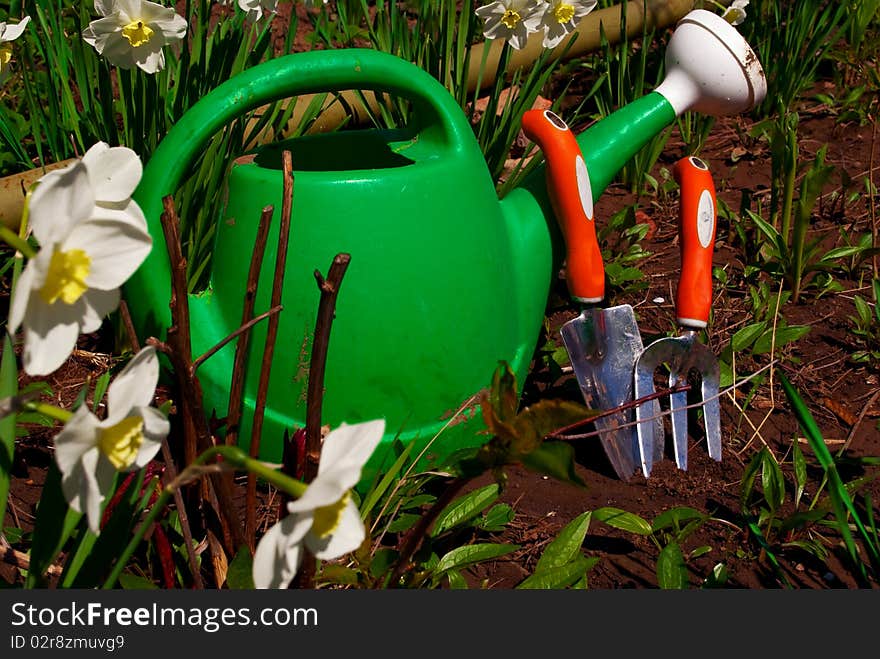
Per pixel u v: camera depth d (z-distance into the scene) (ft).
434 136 5.22
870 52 10.38
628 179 9.09
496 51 9.52
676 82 5.84
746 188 9.00
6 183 6.59
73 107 6.77
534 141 5.36
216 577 4.33
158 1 7.28
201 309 5.08
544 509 5.30
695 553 4.88
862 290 7.50
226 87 4.84
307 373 4.88
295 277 4.78
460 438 5.19
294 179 4.79
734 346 6.47
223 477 3.94
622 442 5.59
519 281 5.49
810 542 4.90
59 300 2.54
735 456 5.76
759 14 9.96
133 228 2.54
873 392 6.33
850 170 9.20
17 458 5.51
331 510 2.66
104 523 3.88
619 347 5.68
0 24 4.40
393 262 4.78
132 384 2.72
